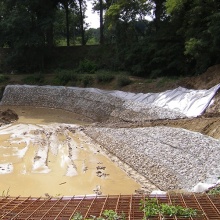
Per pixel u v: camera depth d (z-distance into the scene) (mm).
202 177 12078
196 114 19984
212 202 8148
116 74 32750
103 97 29047
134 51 32469
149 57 31141
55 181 14570
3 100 36094
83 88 32500
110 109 27031
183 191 11000
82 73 36938
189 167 13227
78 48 42469
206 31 22641
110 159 17344
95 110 28484
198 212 7312
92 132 22281
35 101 34812
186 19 26094
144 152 16219
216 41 21547
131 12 34344
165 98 23375
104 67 37500
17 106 34812
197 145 14578
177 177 13000
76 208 7887
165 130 17906
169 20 30469
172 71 29500
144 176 14680
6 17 38438
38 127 25156
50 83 36344
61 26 50031
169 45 29375
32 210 7809
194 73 27375
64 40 55938
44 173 15516
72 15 49781
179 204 8062
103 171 15633
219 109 19188
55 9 42188
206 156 13406
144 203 7859
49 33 42375
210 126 17156
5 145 20172
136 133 19016
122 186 13875
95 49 40500
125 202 8320
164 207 7309
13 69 41781
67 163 16844
